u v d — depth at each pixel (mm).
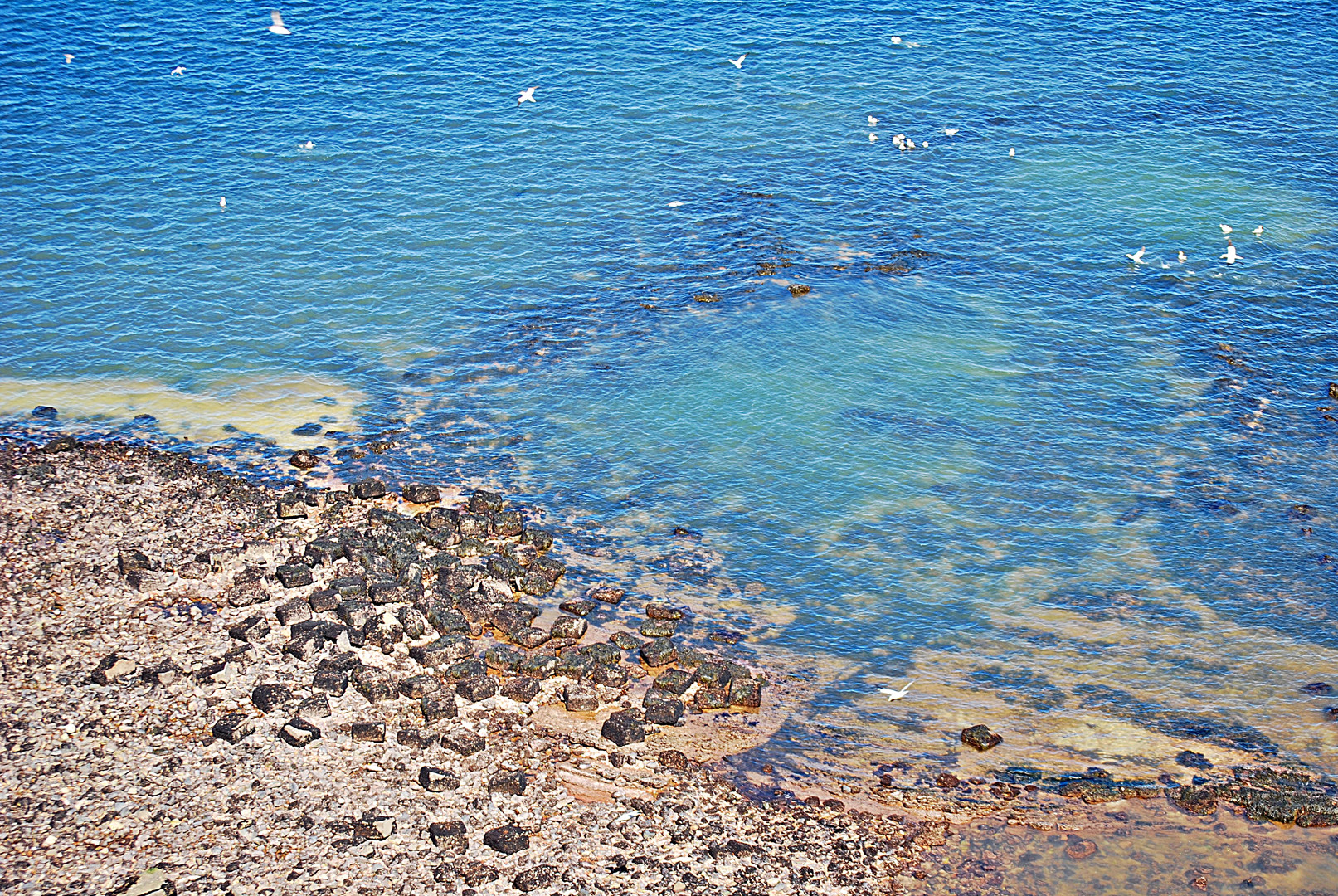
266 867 27422
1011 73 79000
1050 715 34781
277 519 42469
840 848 29797
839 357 53125
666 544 42500
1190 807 31297
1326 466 45969
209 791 29594
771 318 55938
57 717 31547
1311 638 37844
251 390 51156
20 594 36844
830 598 39844
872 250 61250
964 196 66062
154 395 50469
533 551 41438
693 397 50844
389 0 88125
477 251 61344
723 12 87125
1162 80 78125
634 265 60406
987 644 37812
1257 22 85562
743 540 42688
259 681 33969
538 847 28922
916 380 51594
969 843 30172
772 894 28062
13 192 64375
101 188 65375
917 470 46219
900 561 41594
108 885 26375
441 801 30125
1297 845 30219
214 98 75000
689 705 35062
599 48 82125
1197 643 37688
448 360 53656
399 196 65812
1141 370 52062
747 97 76312
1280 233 62312
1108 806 31438
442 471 46406
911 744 33656
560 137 71750
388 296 57938
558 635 37219
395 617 37438
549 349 54344
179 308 56438
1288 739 33781
